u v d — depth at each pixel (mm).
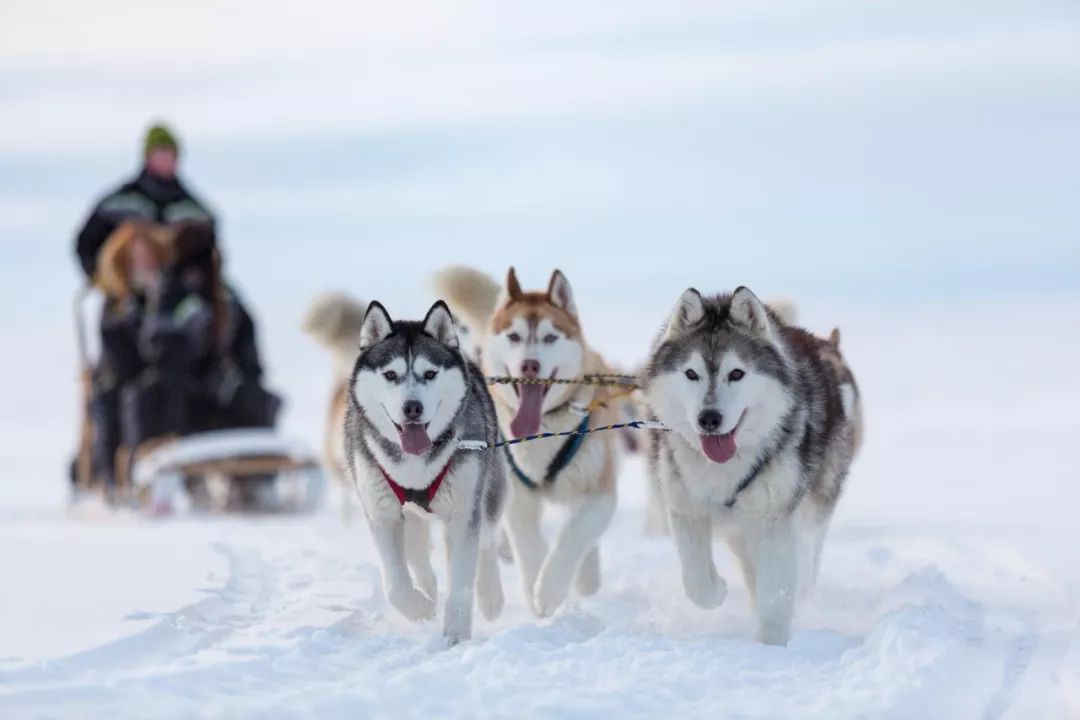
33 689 4277
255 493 12000
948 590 6305
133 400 11766
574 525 6418
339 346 9211
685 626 5992
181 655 5129
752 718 4273
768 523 5621
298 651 5133
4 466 17391
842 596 6590
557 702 4336
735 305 5602
